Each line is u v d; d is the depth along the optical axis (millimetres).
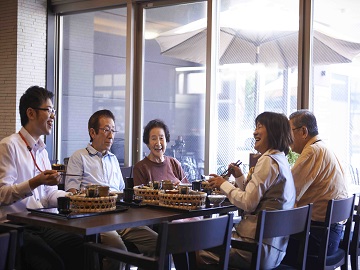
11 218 2779
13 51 7277
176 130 6734
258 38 6043
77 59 7633
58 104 7789
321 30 5582
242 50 6168
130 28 6992
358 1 5348
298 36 5680
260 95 6020
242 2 6160
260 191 3016
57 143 7797
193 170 6555
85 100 7566
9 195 3092
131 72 7012
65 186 3887
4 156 3213
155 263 2316
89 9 7434
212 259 2957
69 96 7723
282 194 3047
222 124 6332
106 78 7336
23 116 3395
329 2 5516
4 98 7375
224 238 2590
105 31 7332
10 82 7309
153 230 3820
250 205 3016
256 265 2740
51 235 3248
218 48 6371
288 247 3426
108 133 3969
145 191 3270
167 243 2324
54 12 7715
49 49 7688
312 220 3689
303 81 5664
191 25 6574
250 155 4848
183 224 2367
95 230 2461
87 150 3967
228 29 6289
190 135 6598
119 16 7176
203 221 2447
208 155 6348
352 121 5422
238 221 3393
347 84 5434
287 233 2865
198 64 6520
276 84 5895
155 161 4281
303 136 3832
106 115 3996
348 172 5449
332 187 3705
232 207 3316
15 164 3258
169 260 2842
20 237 2678
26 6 7344
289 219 2861
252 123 6094
